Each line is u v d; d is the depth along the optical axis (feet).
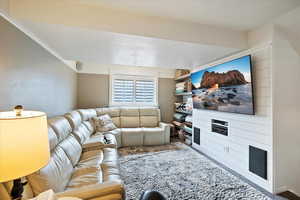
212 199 6.15
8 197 3.16
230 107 8.16
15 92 4.88
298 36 6.11
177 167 8.84
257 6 5.19
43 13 4.81
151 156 10.52
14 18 4.62
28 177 3.82
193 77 11.37
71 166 5.94
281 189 6.56
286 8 5.31
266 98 6.64
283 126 6.55
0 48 4.20
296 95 6.72
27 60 5.56
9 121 2.42
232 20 6.18
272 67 6.33
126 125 14.23
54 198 2.94
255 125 7.18
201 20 6.17
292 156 6.72
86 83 14.39
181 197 6.26
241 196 6.33
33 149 2.65
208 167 8.84
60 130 6.06
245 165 7.71
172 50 7.48
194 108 11.90
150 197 2.61
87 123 10.94
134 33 5.69
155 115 15.14
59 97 9.05
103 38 6.05
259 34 6.76
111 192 3.93
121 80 15.42
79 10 5.13
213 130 9.99
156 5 5.18
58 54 8.41
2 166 2.35
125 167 8.83
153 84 16.29
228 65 8.09
